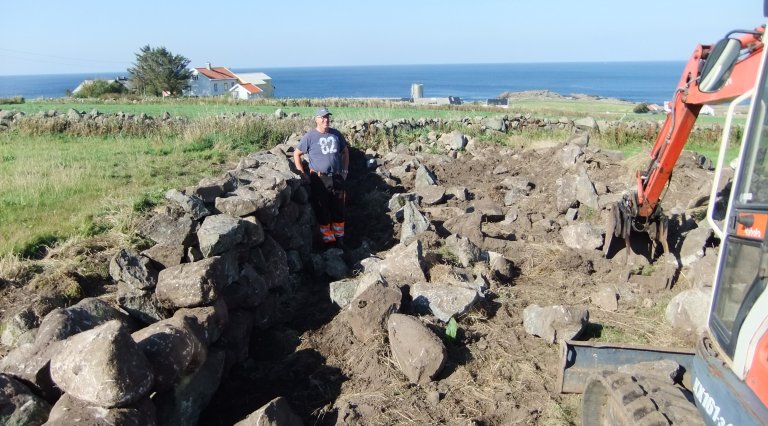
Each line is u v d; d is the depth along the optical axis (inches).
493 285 274.5
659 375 165.3
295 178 315.9
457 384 198.8
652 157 260.1
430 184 466.6
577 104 2272.4
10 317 177.6
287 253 290.0
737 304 132.2
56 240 233.1
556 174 462.3
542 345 227.0
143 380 137.4
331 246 344.8
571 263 300.7
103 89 2252.7
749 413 111.4
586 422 165.0
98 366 130.7
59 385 136.8
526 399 193.8
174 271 190.4
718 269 140.8
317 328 236.4
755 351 113.5
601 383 158.1
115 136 582.2
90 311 168.2
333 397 193.5
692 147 724.7
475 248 297.1
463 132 702.5
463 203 415.5
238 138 543.8
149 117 645.3
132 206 261.6
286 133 578.6
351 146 585.9
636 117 992.9
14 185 316.8
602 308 263.1
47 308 177.3
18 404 134.6
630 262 294.7
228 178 297.7
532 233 356.2
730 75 180.9
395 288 233.0
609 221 300.7
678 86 232.1
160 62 2381.9
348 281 261.4
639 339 235.0
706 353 137.6
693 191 381.1
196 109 923.4
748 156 133.3
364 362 207.3
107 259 215.9
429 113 896.3
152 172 379.9
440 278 260.5
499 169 505.4
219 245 212.2
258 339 228.8
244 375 205.6
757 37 174.7
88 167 382.6
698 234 293.9
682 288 277.6
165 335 154.3
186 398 163.9
